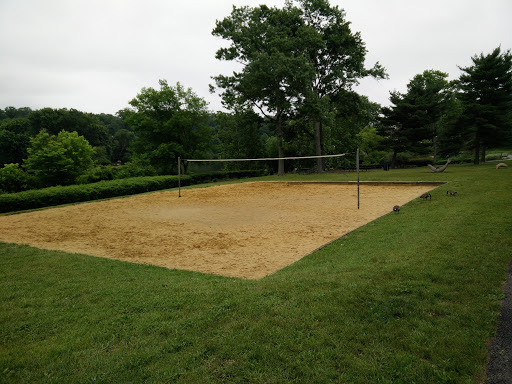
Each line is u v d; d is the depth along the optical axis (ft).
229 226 37.47
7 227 39.73
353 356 10.98
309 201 54.08
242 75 105.91
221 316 14.05
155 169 115.44
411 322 12.75
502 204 33.12
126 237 33.53
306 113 106.63
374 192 60.39
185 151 111.04
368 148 158.92
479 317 12.92
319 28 110.52
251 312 14.19
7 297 17.71
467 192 44.09
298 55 100.01
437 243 22.29
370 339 11.84
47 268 22.98
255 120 116.98
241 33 101.14
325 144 123.85
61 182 91.35
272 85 101.65
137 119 109.09
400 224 30.60
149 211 49.49
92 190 65.67
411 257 20.06
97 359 11.50
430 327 12.33
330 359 10.89
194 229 36.50
